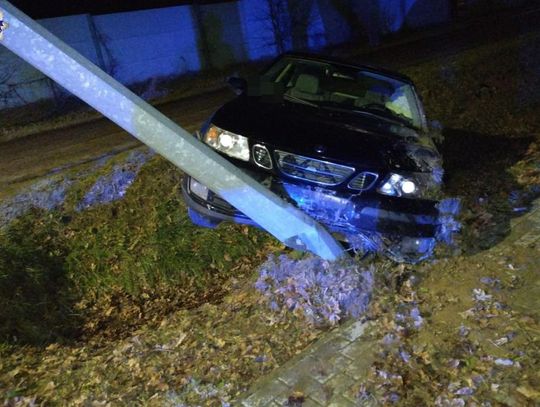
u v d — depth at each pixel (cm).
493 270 454
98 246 528
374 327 380
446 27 2309
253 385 327
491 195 639
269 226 377
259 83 548
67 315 475
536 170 700
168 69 1494
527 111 1037
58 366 388
